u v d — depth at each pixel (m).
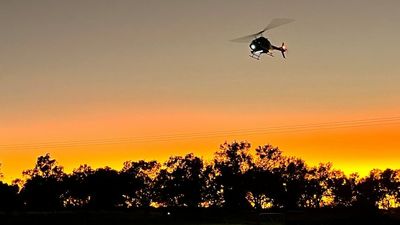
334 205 177.38
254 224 113.81
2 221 112.88
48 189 176.00
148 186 183.00
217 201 172.25
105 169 183.88
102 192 177.50
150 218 128.75
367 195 183.88
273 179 164.00
